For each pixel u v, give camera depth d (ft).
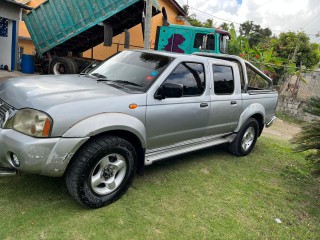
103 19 33.99
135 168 11.60
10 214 9.68
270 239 10.72
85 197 10.07
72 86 11.42
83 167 9.75
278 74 49.01
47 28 37.81
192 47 38.93
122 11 35.04
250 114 18.08
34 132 9.07
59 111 9.29
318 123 15.57
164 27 39.91
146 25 29.55
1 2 40.96
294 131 34.71
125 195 11.84
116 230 9.70
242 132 18.26
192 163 16.51
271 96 20.58
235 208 12.34
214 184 14.25
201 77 14.40
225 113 16.16
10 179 11.75
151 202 11.66
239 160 18.45
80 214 10.22
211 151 19.26
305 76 46.01
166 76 12.48
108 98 10.54
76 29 35.76
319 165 15.05
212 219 11.23
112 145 10.33
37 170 9.23
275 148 22.90
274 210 12.82
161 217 10.79
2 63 45.52
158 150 13.01
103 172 10.58
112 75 13.32
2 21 44.57
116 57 14.96
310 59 72.84
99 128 9.83
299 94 45.85
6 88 11.19
